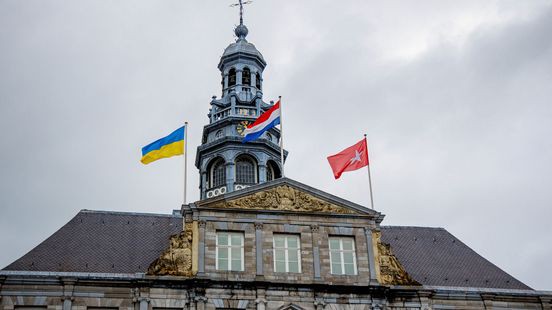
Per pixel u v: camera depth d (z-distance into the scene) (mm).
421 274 43875
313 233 41625
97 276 38406
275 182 42406
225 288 39188
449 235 49156
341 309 39844
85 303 37875
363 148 44875
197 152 58219
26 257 39938
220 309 38750
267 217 41500
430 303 41219
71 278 38094
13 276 37688
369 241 42000
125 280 38594
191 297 38625
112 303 38125
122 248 42438
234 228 40938
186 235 40344
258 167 56094
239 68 61844
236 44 63344
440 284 43094
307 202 42281
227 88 61594
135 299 38250
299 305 39469
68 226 43781
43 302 37531
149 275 38750
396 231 48656
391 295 40969
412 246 47156
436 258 46031
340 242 42000
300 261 40844
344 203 42594
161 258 39500
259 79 62562
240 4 66000
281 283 39625
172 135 44125
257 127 45781
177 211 51688
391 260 41969
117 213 45969
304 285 39812
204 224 40656
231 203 41469
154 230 44906
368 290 40406
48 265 39531
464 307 41594
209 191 56000
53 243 41719
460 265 45438
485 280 43969
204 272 39344
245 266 40000
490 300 41938
